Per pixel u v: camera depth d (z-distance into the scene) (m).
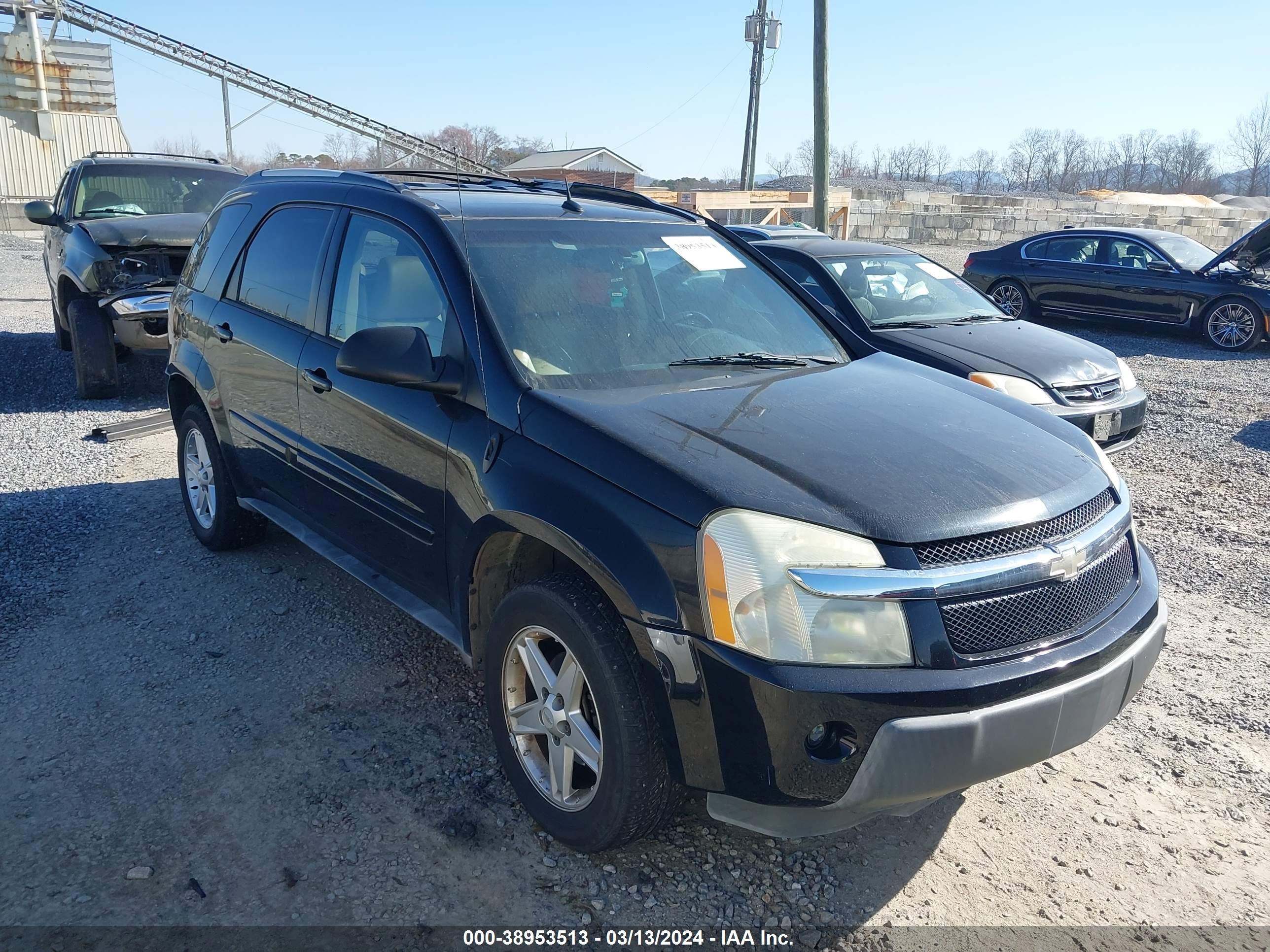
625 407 2.86
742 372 3.35
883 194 37.22
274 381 4.00
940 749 2.28
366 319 3.57
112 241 7.83
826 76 15.98
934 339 6.89
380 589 3.55
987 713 2.30
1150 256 13.44
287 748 3.25
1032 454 2.86
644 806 2.55
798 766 2.31
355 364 2.97
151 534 5.17
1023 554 2.46
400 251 3.48
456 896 2.60
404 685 3.68
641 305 3.49
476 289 3.16
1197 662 4.05
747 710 2.30
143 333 7.88
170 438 7.14
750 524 2.35
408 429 3.21
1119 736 3.50
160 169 9.73
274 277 4.18
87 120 34.88
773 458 2.60
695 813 2.99
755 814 2.44
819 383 3.27
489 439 2.90
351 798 2.99
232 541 4.80
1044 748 2.43
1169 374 10.99
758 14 33.62
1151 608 2.78
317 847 2.77
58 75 34.06
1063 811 3.07
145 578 4.61
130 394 8.58
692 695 2.36
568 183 4.24
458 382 3.04
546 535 2.65
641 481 2.51
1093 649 2.51
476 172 4.81
